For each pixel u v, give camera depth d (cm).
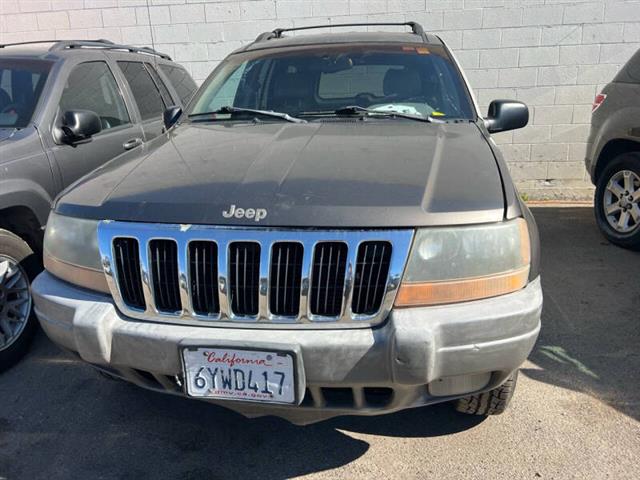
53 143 362
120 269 212
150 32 683
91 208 221
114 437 266
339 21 650
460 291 196
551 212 624
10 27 705
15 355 329
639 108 462
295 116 319
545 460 241
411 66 337
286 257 195
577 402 280
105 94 434
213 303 203
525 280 207
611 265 461
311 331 196
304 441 261
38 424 277
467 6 626
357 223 193
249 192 208
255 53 372
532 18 621
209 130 304
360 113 312
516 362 201
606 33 615
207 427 273
